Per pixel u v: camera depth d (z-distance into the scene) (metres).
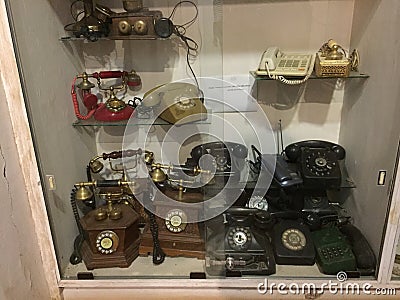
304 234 1.09
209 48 1.15
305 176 1.14
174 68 1.18
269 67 1.11
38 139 0.92
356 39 1.13
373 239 1.01
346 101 1.20
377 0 1.01
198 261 1.07
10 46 0.81
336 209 1.16
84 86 1.17
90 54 1.19
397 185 0.89
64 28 1.08
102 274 1.04
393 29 0.92
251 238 1.08
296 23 1.15
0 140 0.80
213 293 1.01
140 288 1.02
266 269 1.03
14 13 0.83
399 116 0.89
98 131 1.20
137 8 1.09
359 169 1.10
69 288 1.02
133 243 1.11
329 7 1.14
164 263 1.08
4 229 0.81
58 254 1.01
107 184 1.16
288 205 1.16
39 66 0.94
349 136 1.18
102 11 1.10
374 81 1.02
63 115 1.07
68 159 1.09
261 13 1.13
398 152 0.88
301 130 1.25
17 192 0.87
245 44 1.15
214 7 1.11
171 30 1.12
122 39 1.14
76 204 1.12
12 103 0.84
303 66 1.12
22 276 0.88
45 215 0.95
